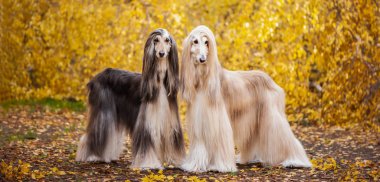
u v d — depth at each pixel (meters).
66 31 11.10
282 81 9.69
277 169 6.12
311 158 7.18
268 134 6.19
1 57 11.41
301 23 9.43
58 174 5.95
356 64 9.44
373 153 7.58
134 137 6.10
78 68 11.35
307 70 9.73
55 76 11.43
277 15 9.48
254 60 9.90
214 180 5.61
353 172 6.02
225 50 10.12
